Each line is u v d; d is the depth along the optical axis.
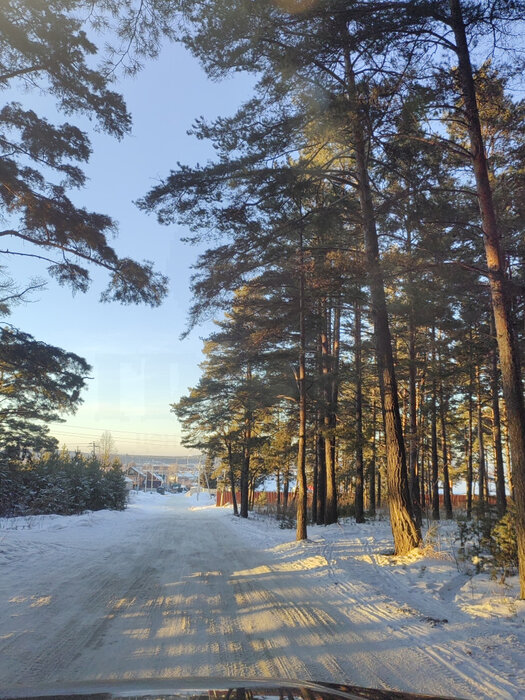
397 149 10.75
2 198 11.77
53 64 9.98
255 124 11.41
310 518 27.02
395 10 8.12
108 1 8.37
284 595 7.67
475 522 11.52
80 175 12.06
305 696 2.32
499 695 4.04
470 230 12.50
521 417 7.53
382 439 26.25
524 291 8.34
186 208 11.51
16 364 15.15
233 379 29.12
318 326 19.64
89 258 12.65
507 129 10.67
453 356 19.25
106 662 4.64
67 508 26.61
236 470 37.75
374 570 9.93
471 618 6.36
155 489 124.19
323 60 9.42
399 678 4.37
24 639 5.27
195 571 9.65
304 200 12.60
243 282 14.96
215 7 8.44
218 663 4.65
